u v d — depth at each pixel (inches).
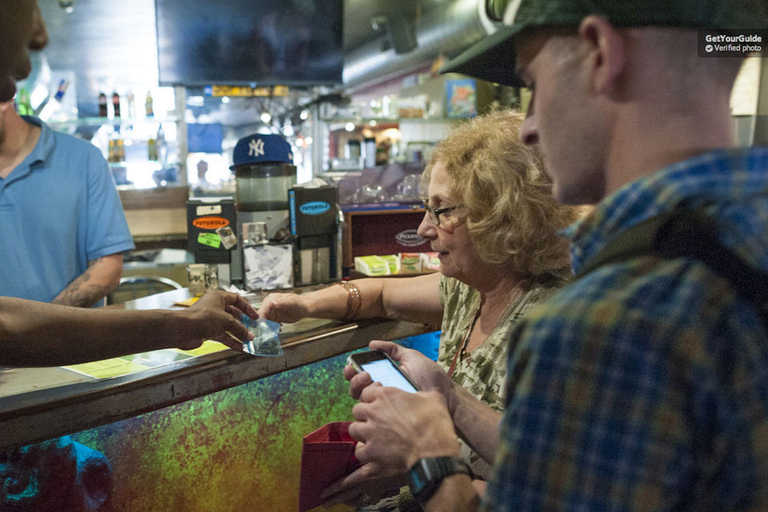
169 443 53.5
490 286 47.1
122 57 213.3
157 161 187.6
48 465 46.1
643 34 17.7
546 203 41.0
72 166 79.4
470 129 46.0
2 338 38.2
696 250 16.5
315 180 86.4
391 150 205.5
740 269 15.9
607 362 16.1
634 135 18.4
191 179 194.1
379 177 151.2
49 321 40.1
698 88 17.9
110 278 80.5
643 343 15.8
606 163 19.5
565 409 16.5
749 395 15.6
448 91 198.7
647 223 17.4
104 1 192.5
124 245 81.9
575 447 16.3
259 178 81.7
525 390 17.4
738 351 15.6
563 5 18.6
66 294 75.2
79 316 41.6
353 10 217.2
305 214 80.7
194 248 80.4
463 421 37.2
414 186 146.6
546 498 16.7
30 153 75.9
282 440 62.7
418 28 217.6
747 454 15.7
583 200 20.9
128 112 184.7
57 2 186.5
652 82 18.0
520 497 17.1
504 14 21.1
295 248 82.8
